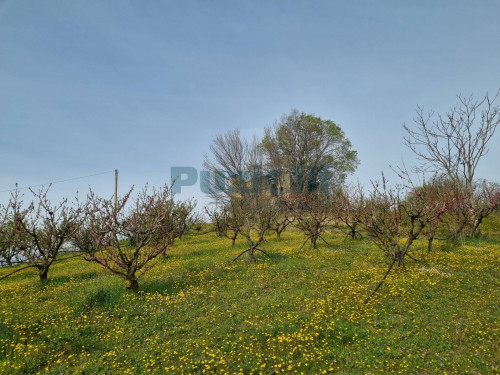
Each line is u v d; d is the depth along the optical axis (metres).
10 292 13.24
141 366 6.86
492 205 20.84
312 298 10.23
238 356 7.02
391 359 6.55
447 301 9.48
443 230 22.75
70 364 7.16
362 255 16.50
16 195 15.67
